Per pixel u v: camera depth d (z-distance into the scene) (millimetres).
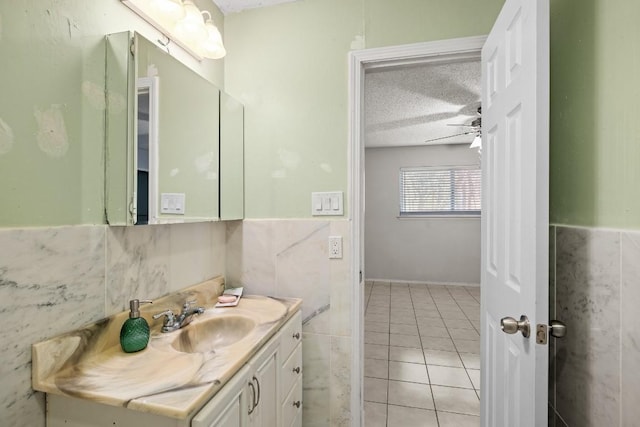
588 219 886
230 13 1719
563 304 1006
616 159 772
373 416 1854
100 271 1012
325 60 1585
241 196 1678
